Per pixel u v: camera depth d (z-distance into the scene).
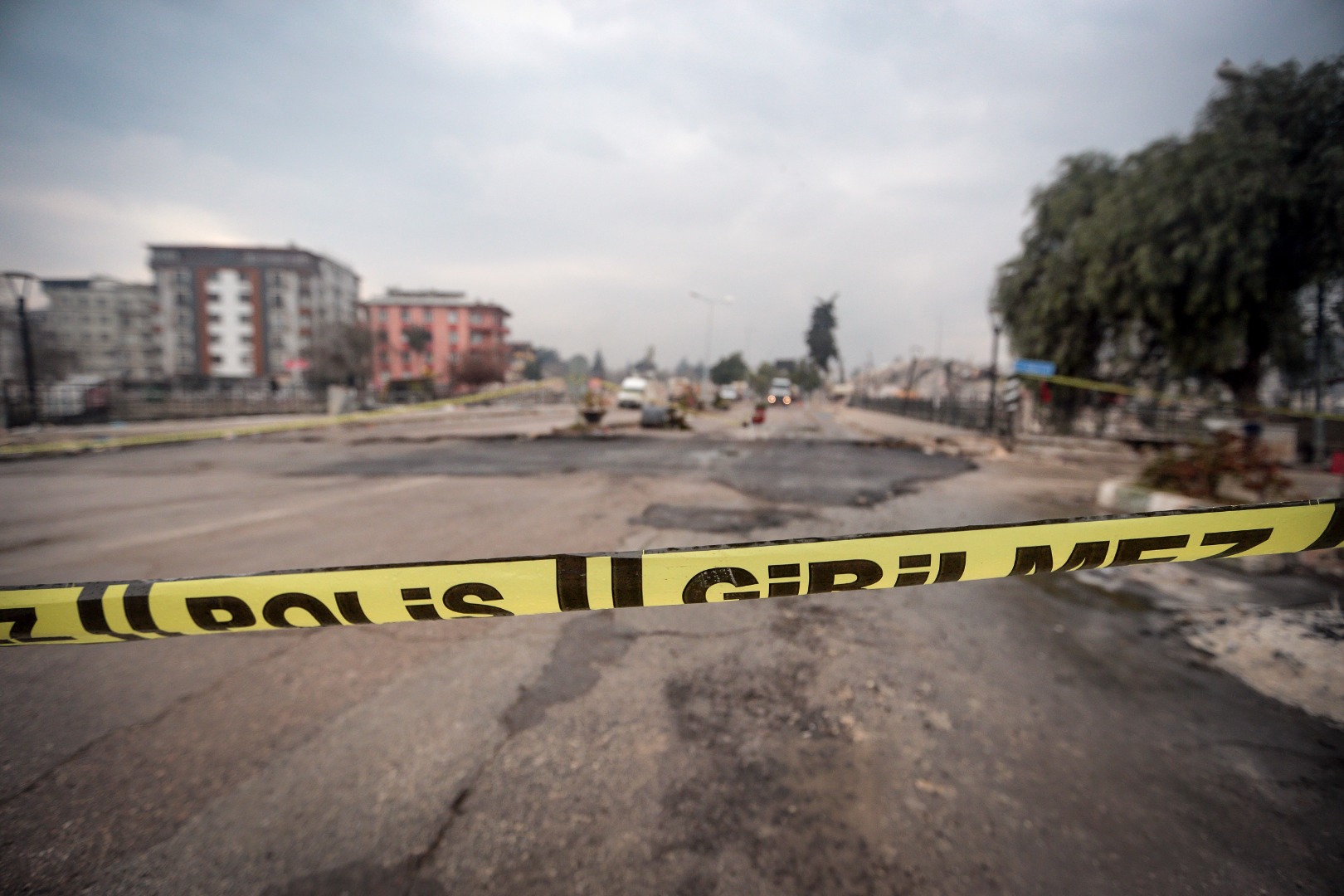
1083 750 1.82
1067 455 11.80
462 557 4.02
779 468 9.04
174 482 7.29
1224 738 1.88
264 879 1.33
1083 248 13.24
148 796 1.61
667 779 1.68
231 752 1.80
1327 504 1.02
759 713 2.04
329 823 1.50
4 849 1.41
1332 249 10.24
